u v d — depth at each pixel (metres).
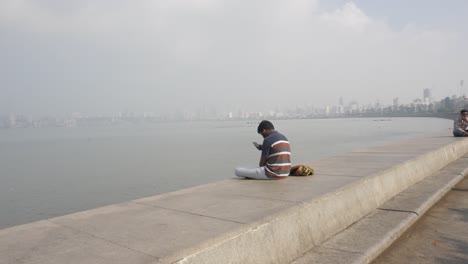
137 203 4.79
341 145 49.34
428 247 4.32
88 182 27.72
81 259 2.80
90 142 96.88
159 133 148.00
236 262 3.22
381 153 9.63
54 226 3.74
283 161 6.16
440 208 6.01
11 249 3.06
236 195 5.05
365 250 3.93
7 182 29.61
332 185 5.30
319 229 4.30
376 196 5.81
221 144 65.38
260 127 6.48
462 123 14.37
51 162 46.16
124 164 39.38
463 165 9.79
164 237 3.25
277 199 4.59
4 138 163.50
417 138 14.80
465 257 4.00
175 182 25.47
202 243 3.02
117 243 3.15
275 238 3.70
